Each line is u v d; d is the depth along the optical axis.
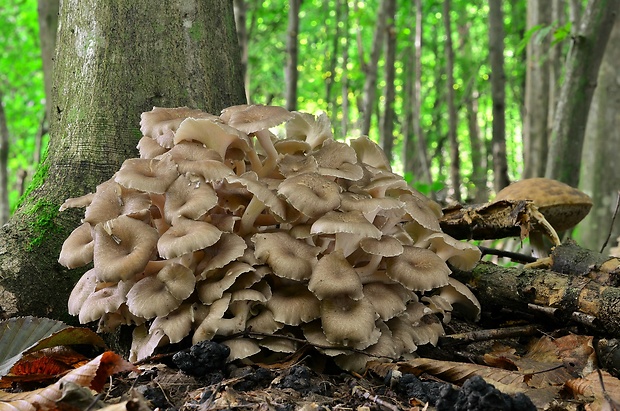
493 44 1.57
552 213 0.86
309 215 0.56
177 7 0.75
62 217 0.69
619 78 1.40
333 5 3.28
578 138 1.16
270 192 0.57
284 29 2.90
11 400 0.49
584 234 1.44
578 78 1.13
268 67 3.43
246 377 0.54
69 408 0.47
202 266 0.57
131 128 0.73
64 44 0.76
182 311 0.57
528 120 1.90
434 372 0.57
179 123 0.60
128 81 0.73
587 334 0.65
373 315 0.57
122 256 0.55
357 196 0.60
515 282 0.68
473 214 0.79
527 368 0.59
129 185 0.56
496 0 1.56
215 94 0.76
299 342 0.58
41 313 0.66
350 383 0.55
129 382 0.55
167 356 0.58
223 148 0.60
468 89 3.33
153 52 0.74
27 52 3.30
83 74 0.74
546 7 1.81
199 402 0.51
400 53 3.32
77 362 0.61
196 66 0.75
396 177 0.63
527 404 0.48
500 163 1.57
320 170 0.60
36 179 0.73
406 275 0.59
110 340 0.66
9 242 0.67
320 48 3.54
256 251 0.57
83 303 0.59
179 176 0.58
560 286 0.65
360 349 0.56
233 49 0.79
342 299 0.58
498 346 0.67
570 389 0.55
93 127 0.72
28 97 3.46
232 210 0.60
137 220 0.57
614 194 1.39
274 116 0.60
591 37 1.12
